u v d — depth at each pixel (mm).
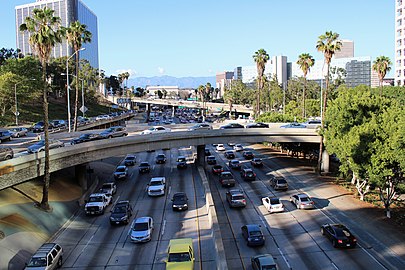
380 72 91750
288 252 31531
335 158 71750
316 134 64312
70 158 44812
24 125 99375
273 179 53188
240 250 32094
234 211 43000
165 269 27203
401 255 30812
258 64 104250
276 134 65438
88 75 190250
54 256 26859
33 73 107625
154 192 47250
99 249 31312
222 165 67500
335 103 50000
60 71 155625
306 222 38969
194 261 27438
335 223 38281
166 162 69375
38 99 132000
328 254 31031
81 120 109688
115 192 49531
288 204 45406
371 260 29875
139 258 29359
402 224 37906
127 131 81000
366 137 40375
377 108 47438
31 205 37031
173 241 28297
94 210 40094
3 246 28188
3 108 99312
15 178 35250
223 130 64938
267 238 34750
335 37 58531
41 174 39312
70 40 68438
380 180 38875
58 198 41938
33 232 32625
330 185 53906
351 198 47406
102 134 64812
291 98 168000
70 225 37312
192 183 53844
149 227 33500
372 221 38969
